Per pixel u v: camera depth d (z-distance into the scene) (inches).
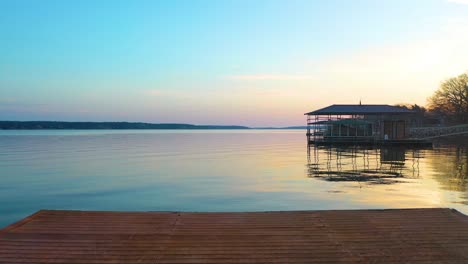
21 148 2116.1
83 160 1349.7
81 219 278.5
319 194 589.3
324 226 263.9
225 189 671.8
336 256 207.3
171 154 1654.8
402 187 641.0
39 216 284.5
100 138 4042.8
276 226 264.5
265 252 213.2
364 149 1673.2
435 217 284.7
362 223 270.5
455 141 2266.2
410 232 249.4
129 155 1599.4
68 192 665.0
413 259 203.5
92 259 200.7
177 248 218.8
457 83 2974.9
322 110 2027.6
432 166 975.0
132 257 204.2
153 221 276.2
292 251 214.8
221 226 264.5
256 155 1563.7
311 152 1600.6
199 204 533.3
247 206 510.6
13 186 741.3
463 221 273.9
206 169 1031.6
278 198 565.0
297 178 800.9
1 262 195.0
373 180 742.5
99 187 719.7
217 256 206.5
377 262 199.0
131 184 754.8
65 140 3405.5
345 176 818.8
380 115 2000.5
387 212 300.2
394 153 1440.7
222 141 3312.0
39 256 203.9
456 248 220.1
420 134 2474.2
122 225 265.0
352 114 1945.1
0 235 237.9
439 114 3289.9
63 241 228.7
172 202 555.2
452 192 582.2
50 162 1270.9
